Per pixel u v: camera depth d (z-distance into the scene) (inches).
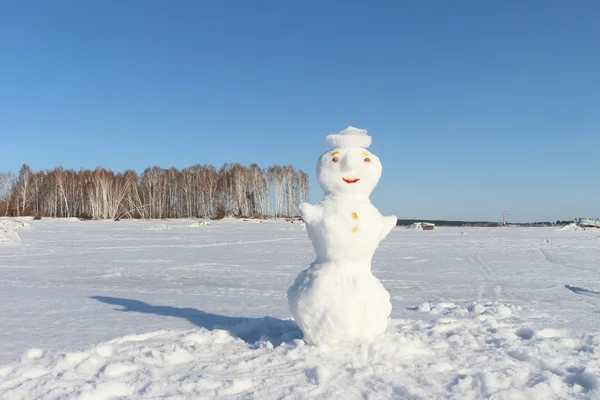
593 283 472.4
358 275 207.5
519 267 608.7
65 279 483.8
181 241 1026.7
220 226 1770.4
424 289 430.6
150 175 2640.3
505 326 256.8
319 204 216.4
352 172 212.1
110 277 501.7
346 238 205.2
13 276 502.0
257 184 2768.2
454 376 177.9
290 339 225.1
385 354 197.0
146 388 163.9
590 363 188.9
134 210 2522.1
